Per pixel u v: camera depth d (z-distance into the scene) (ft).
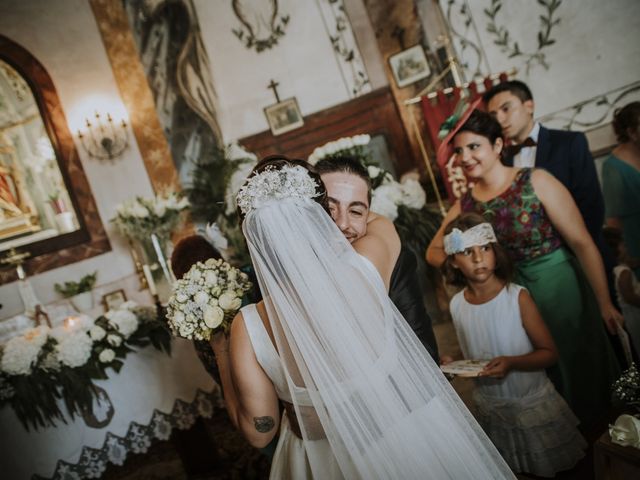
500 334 8.71
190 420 10.83
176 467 12.98
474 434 4.67
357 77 17.53
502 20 15.26
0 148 16.87
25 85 17.30
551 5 14.51
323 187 4.92
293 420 4.96
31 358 9.71
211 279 5.33
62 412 9.87
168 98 18.03
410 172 17.21
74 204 17.34
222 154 17.44
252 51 18.02
